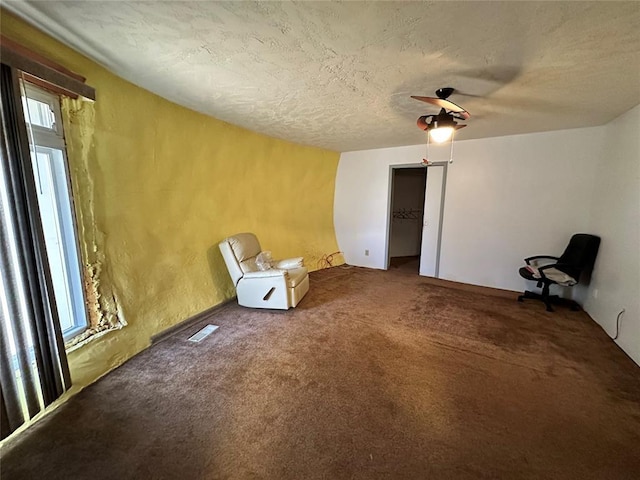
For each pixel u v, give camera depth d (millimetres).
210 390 1990
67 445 1533
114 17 1510
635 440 1595
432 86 2365
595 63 1908
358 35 1638
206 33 1648
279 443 1567
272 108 2971
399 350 2531
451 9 1389
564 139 3736
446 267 4805
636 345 2361
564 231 3846
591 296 3332
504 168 4180
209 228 3400
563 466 1438
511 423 1713
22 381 1556
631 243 2574
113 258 2330
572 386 2055
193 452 1507
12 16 1513
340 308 3494
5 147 1427
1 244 1421
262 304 3395
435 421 1727
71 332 2051
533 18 1446
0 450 1489
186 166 3027
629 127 2809
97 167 2172
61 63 1814
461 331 2902
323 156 5352
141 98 2475
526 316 3291
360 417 1756
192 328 2920
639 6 1328
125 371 2195
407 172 6602
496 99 2635
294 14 1460
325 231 5801
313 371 2217
